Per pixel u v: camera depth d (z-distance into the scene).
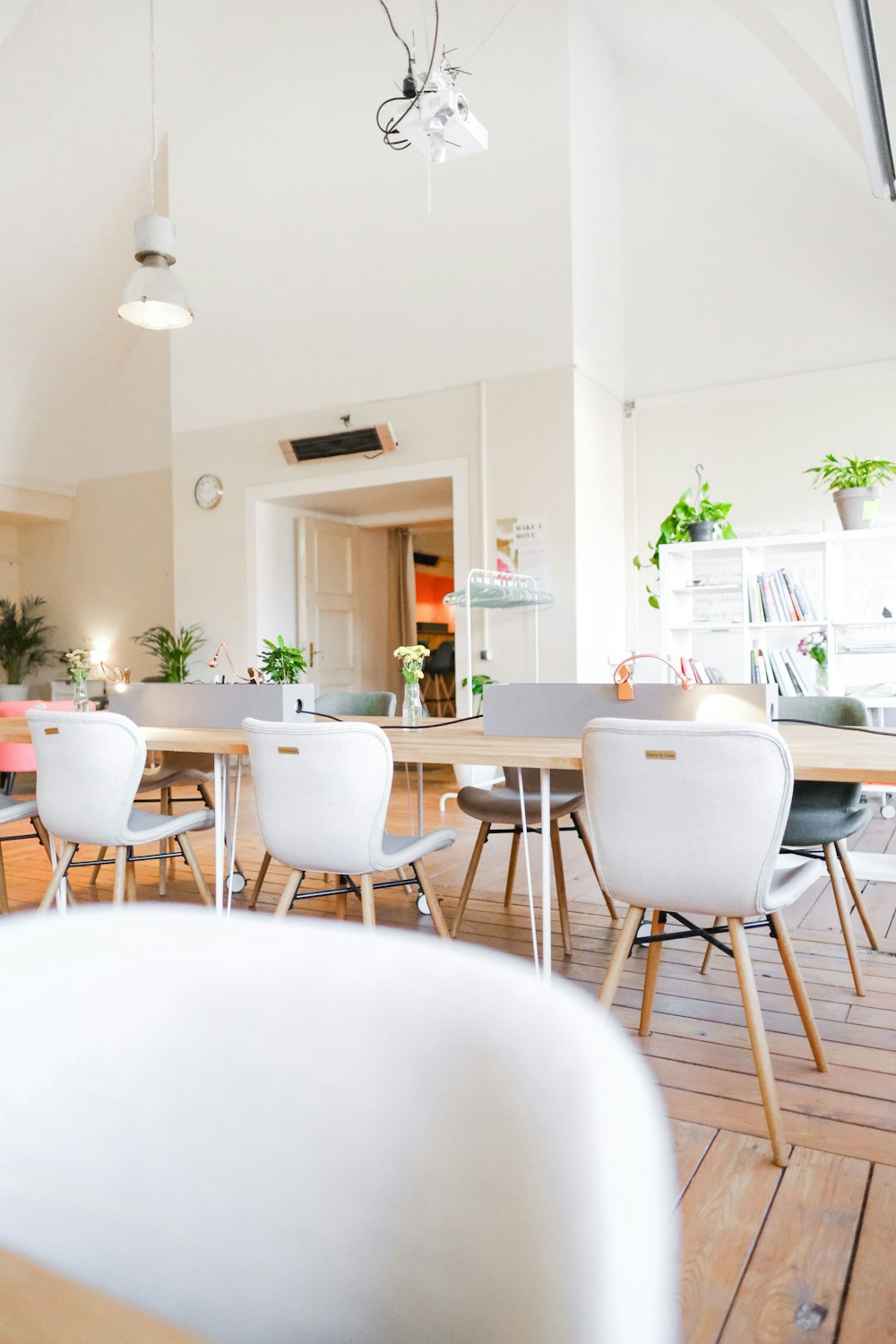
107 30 6.79
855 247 6.23
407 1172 0.49
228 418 7.74
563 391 6.26
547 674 6.37
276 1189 0.53
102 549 10.55
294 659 4.47
